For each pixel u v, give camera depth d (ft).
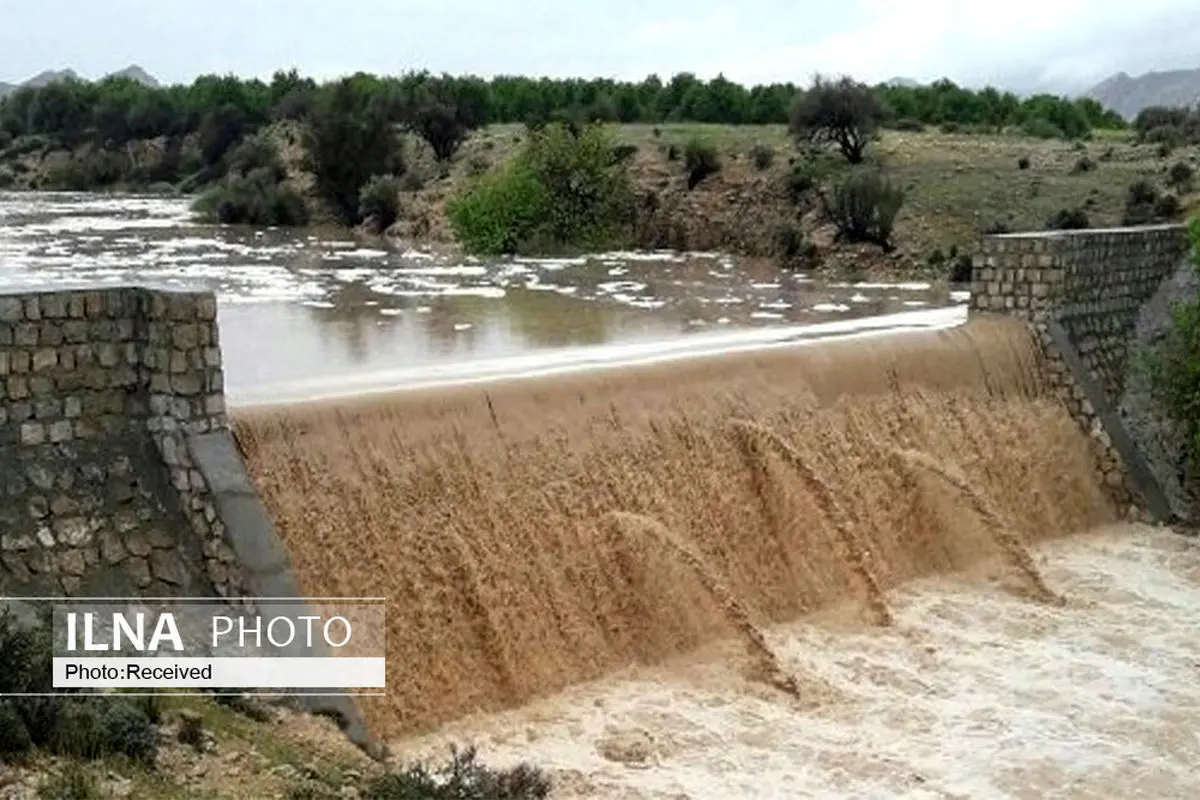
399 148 303.07
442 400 76.28
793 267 216.54
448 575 71.41
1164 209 207.10
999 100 346.13
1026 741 68.39
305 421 69.97
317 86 383.24
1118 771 65.87
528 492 76.95
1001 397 107.55
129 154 401.90
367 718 64.34
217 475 63.10
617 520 78.59
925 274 204.44
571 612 75.05
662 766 63.67
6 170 405.80
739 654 75.05
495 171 265.13
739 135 289.12
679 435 85.92
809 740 67.46
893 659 78.18
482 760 62.49
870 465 95.55
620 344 122.72
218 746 51.72
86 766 46.52
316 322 137.80
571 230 235.40
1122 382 116.88
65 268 182.39
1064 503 106.63
